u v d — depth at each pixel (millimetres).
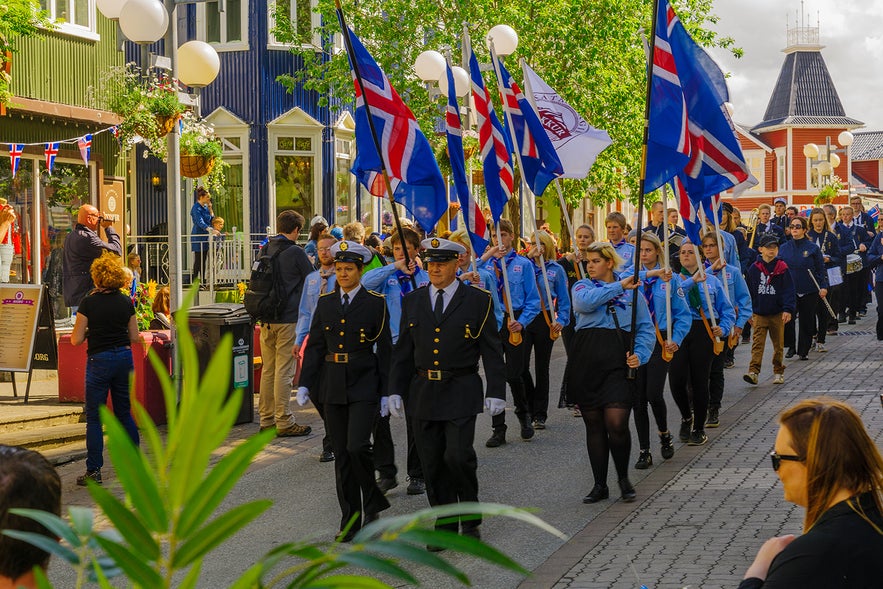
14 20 16062
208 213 26344
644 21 29828
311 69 28906
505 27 20812
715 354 13141
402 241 11445
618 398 10156
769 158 99625
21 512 2160
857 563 3523
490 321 8930
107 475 11781
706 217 15391
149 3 13711
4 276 16953
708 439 13227
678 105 11742
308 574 2049
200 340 14211
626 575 7867
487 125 13547
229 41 30062
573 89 28375
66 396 14938
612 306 10211
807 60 99312
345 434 9336
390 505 9672
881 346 22438
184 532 1925
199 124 20047
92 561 2168
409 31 27500
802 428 3750
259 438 1938
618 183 31656
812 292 20422
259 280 13664
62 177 20719
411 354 9117
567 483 11125
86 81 21031
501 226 13312
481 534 9242
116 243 17281
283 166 30328
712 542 8672
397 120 12641
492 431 14172
